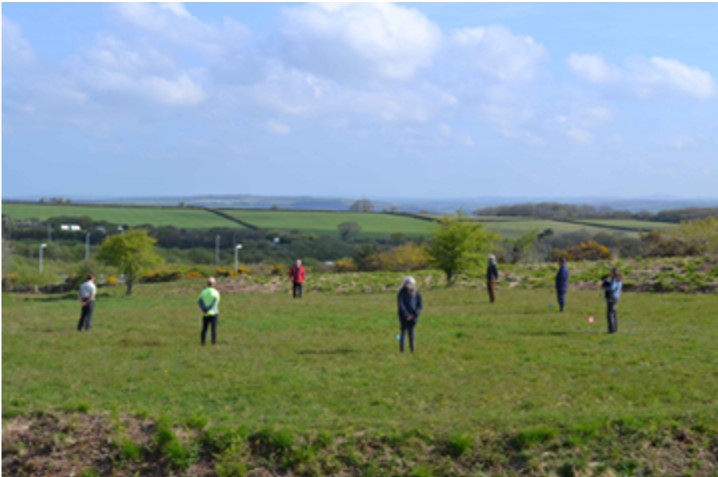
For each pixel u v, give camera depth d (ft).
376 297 122.93
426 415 44.86
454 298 114.83
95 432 43.06
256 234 330.95
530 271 144.66
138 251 146.82
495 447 40.24
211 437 41.70
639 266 134.51
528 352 63.67
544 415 42.88
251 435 41.81
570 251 194.18
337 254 293.23
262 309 104.78
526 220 333.42
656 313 86.74
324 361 62.44
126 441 41.68
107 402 48.80
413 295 65.00
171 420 43.11
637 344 65.41
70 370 60.90
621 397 48.21
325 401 49.24
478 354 63.41
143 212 416.67
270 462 40.45
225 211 431.43
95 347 73.05
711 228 169.27
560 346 66.13
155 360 64.95
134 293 150.00
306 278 158.71
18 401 47.57
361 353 65.67
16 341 77.41
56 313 106.83
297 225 367.86
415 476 38.93
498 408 46.47
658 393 48.70
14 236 320.29
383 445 40.78
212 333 73.31
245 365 61.36
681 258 142.00
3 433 42.96
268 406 48.21
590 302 100.58
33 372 60.18
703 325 76.38
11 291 180.34
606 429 41.16
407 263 194.39
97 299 138.92
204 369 60.13
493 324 81.46
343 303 111.55
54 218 360.89
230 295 136.77
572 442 40.19
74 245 315.58
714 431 40.78
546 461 39.32
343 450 40.63
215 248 304.71
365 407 47.55
